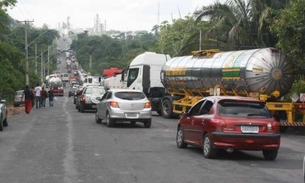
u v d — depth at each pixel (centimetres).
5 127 2197
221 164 1205
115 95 2200
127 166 1151
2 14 3778
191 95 2662
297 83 2202
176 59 2808
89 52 17200
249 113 1271
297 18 2072
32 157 1280
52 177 1003
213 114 1278
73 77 13962
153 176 1027
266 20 2833
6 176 1014
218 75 2234
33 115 3080
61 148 1463
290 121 2044
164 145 1568
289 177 1045
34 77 7375
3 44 4241
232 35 3125
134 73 3288
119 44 15825
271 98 2077
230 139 1232
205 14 3347
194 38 3653
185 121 1456
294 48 2091
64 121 2545
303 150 1541
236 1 3266
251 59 2027
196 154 1371
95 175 1030
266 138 1245
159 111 3109
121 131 2017
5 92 4688
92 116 2964
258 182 983
